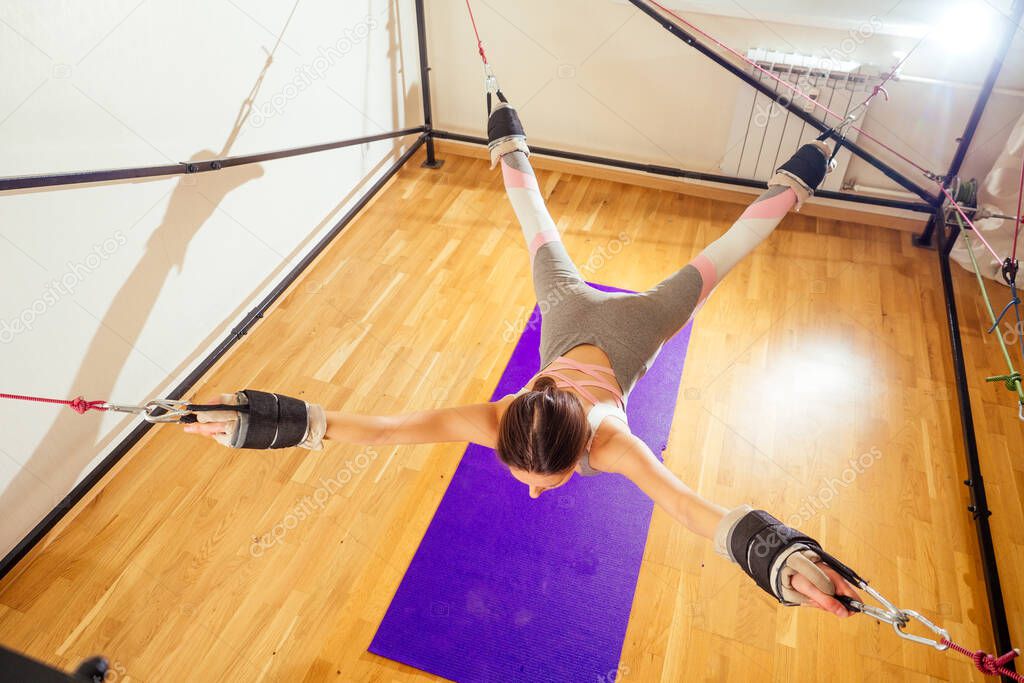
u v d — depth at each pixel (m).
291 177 3.50
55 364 2.55
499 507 2.76
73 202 2.47
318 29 3.44
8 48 2.16
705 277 2.02
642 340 1.87
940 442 2.96
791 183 2.14
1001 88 3.42
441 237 3.92
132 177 2.54
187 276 3.03
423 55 4.06
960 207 3.31
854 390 3.15
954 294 3.58
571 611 2.47
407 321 3.46
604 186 4.30
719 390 3.14
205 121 2.93
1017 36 3.28
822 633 2.41
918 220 3.92
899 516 2.71
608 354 1.83
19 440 2.51
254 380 3.20
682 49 3.79
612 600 2.50
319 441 1.62
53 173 2.33
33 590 2.52
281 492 2.80
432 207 4.12
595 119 4.18
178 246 2.95
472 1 3.98
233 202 3.18
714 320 3.45
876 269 3.74
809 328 3.42
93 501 2.76
